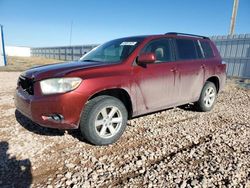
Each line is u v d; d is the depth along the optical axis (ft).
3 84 28.84
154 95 12.54
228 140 11.82
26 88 10.78
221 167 8.98
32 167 8.73
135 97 11.58
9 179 7.93
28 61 87.25
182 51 14.58
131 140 11.53
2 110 16.06
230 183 7.95
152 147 10.77
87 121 10.11
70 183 7.77
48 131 12.22
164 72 12.80
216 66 16.90
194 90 15.33
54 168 8.73
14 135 11.63
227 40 43.09
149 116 15.62
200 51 16.08
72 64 11.71
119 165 9.07
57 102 9.36
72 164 8.97
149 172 8.57
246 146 11.13
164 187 7.69
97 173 8.44
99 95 10.68
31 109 9.82
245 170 8.85
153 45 12.87
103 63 11.32
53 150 10.14
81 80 9.70
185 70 14.16
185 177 8.29
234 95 25.81
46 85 9.66
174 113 16.60
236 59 41.91
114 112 10.96
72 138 11.47
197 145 11.20
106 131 11.02
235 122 15.03
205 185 7.81
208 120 15.24
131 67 11.38
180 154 10.08
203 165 9.18
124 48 12.58
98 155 9.86
